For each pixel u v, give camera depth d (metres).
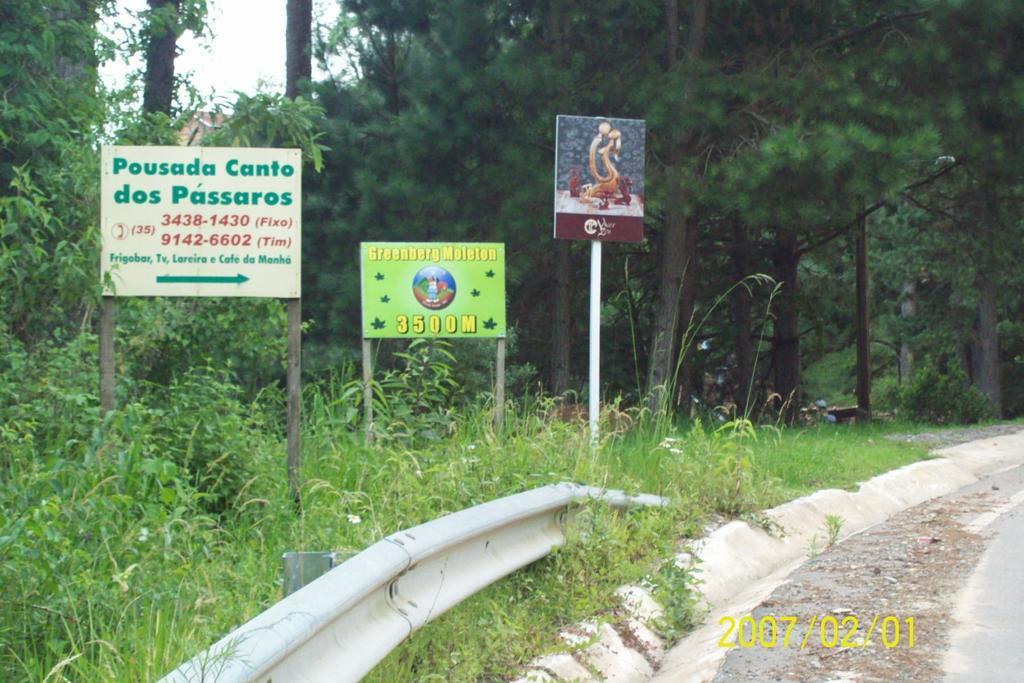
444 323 12.39
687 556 8.92
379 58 26.08
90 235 8.46
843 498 12.40
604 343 29.59
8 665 5.19
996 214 26.23
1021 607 7.64
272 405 10.97
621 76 21.38
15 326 9.38
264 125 11.53
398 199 22.33
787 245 29.72
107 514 6.37
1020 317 49.69
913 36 21.75
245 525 7.74
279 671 4.50
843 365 60.72
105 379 8.16
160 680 4.10
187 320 10.12
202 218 8.33
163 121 11.42
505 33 22.69
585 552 7.91
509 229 21.44
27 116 9.98
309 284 23.92
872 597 7.98
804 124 19.62
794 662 6.45
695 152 20.73
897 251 45.22
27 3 10.59
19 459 7.18
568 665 6.31
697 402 28.58
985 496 13.53
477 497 8.54
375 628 5.36
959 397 30.72
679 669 6.71
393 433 10.22
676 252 22.02
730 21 22.81
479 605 6.68
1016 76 20.77
